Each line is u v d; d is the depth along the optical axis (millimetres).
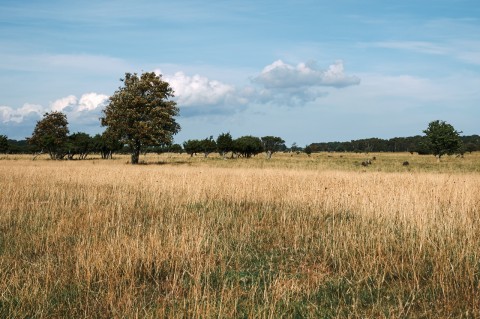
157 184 16938
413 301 5738
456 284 6246
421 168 40438
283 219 11203
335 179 18281
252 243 8773
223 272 6723
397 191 13453
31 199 13367
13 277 6148
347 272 6922
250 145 86062
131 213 11703
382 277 6641
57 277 6453
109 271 6535
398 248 7965
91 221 10078
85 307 5453
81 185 18266
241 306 5559
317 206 12555
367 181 17656
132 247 7359
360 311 5457
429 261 7336
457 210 10828
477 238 8414
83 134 69875
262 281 6582
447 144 68875
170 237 8328
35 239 8562
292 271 7086
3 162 44344
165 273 6863
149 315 5191
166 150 126938
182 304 5578
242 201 14273
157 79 50906
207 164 47219
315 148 158500
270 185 16531
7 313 5230
